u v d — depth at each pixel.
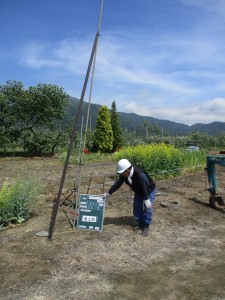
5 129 25.20
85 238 5.27
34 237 5.32
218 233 5.79
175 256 4.75
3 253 4.74
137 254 4.76
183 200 7.87
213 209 7.29
